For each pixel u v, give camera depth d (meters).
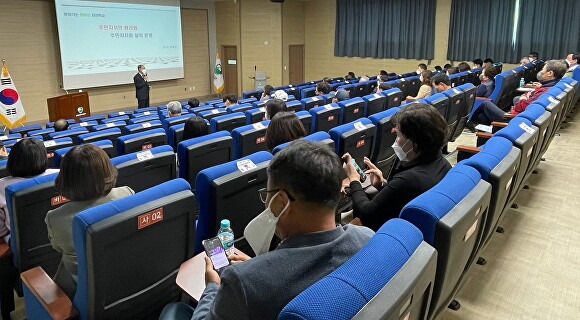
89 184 1.60
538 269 2.37
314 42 14.09
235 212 1.86
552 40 9.95
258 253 1.17
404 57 12.17
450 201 1.29
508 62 10.59
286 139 2.45
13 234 1.97
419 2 11.61
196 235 1.84
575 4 9.52
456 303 2.05
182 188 1.56
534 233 2.77
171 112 5.58
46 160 2.26
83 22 9.86
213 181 1.72
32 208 1.94
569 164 4.10
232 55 13.23
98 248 1.30
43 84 9.65
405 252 0.91
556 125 3.62
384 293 0.78
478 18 10.78
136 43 11.02
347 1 12.93
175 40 11.91
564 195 3.35
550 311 2.03
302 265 0.95
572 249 2.56
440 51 11.59
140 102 10.20
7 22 8.88
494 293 2.17
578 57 7.49
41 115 9.72
